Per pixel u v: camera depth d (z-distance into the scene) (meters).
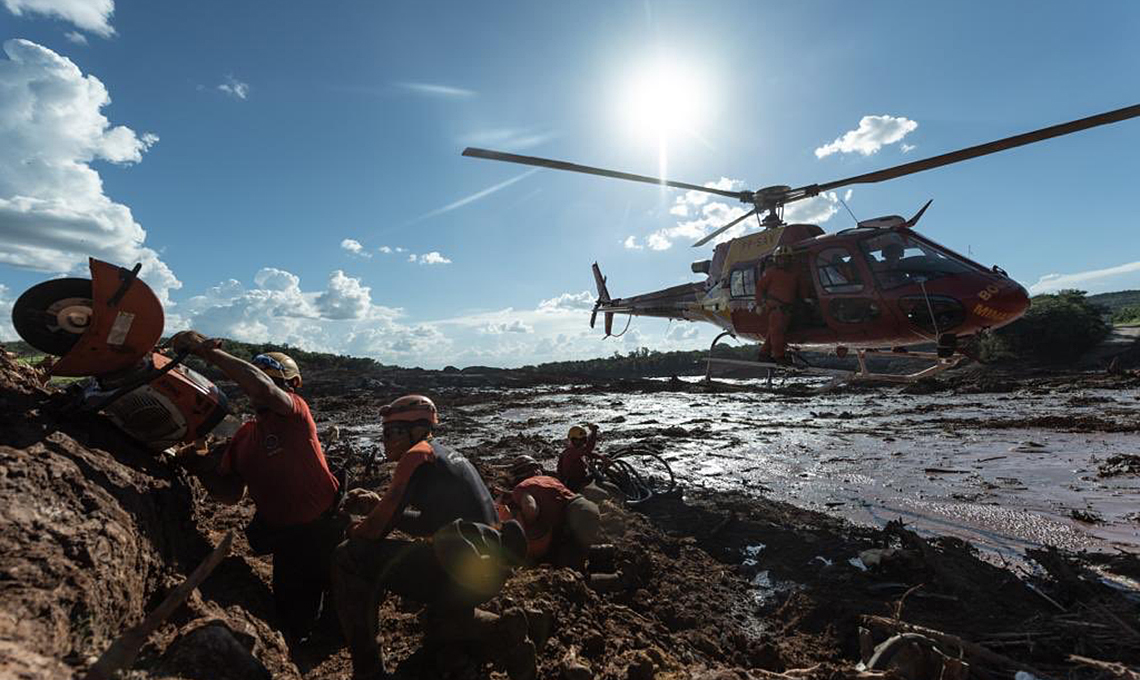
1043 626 4.32
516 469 5.86
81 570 2.16
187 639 2.35
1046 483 9.09
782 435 15.72
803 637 4.45
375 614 2.80
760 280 8.80
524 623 3.07
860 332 8.14
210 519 4.32
